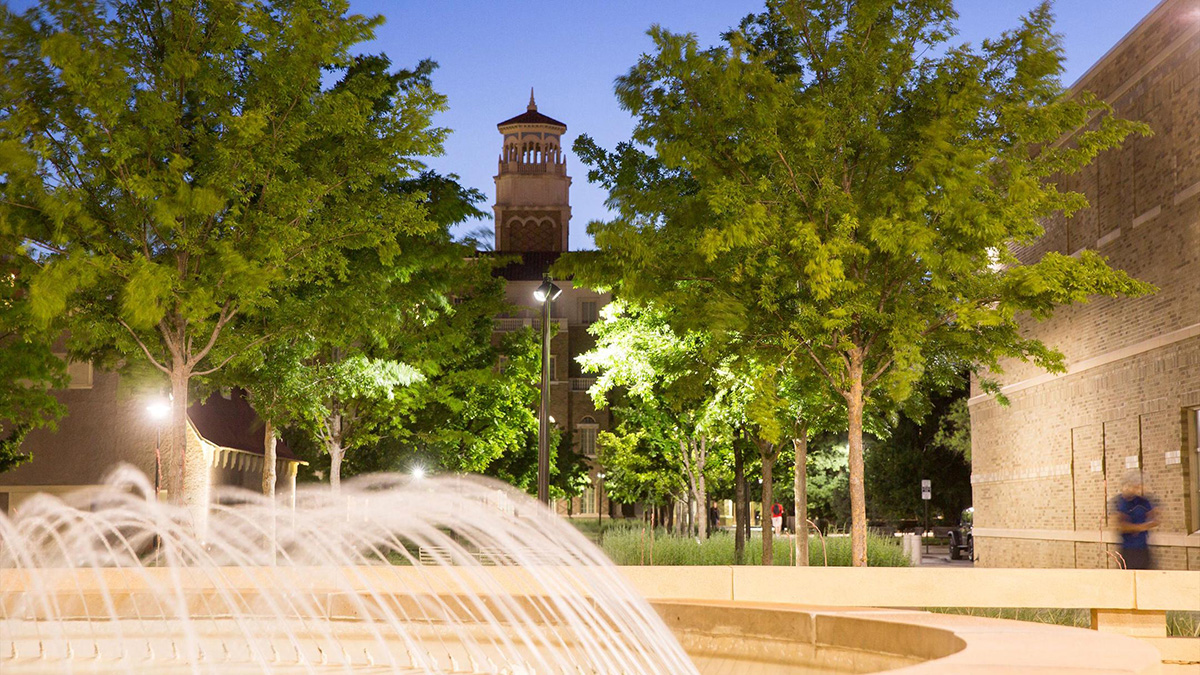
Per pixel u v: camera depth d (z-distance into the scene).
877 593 11.02
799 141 17.31
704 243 16.92
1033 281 17.03
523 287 96.88
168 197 17.56
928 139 17.19
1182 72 22.56
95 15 17.73
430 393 32.44
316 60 18.91
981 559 37.25
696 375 21.52
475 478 45.31
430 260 24.86
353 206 19.84
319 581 10.34
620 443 43.47
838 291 17.47
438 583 10.29
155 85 18.17
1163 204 23.58
